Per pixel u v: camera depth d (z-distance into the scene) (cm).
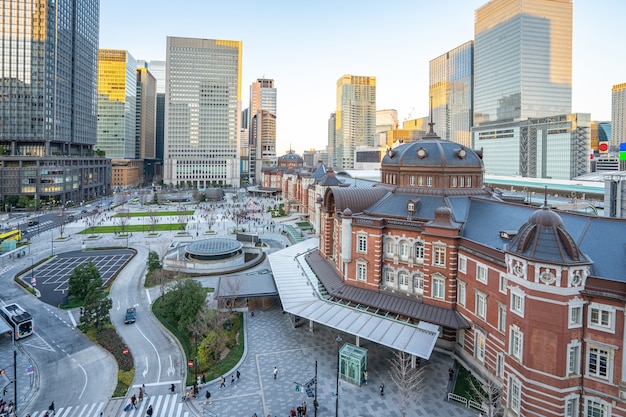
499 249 4909
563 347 3753
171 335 6700
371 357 5794
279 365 5634
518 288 4034
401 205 6988
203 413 4628
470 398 4688
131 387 5212
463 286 5653
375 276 6638
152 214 19125
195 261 10494
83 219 17862
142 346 6322
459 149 7225
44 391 5156
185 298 6781
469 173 7112
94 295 6719
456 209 6575
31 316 7100
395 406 4650
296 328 6819
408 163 7300
